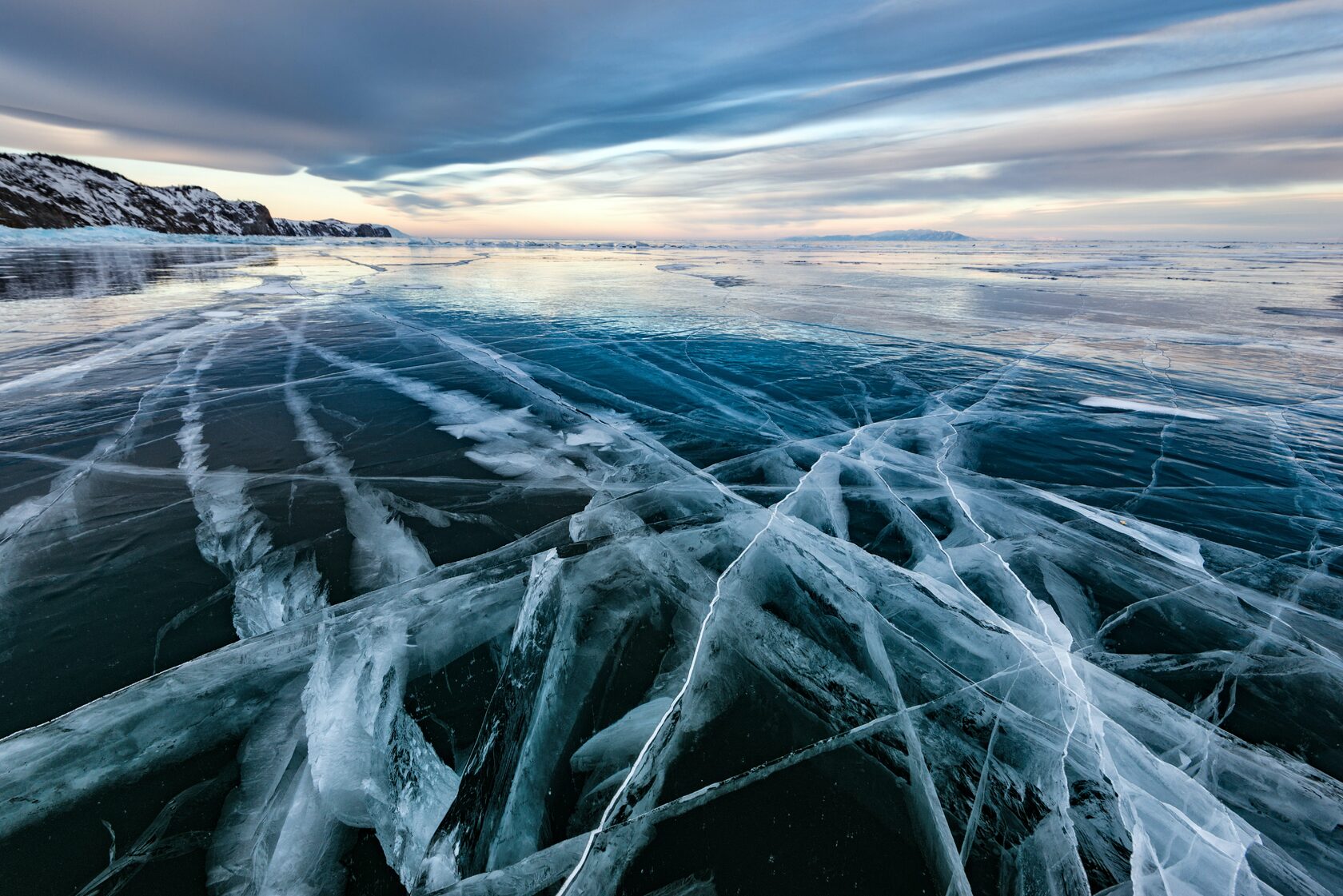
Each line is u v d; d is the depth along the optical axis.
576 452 4.28
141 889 1.37
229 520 3.14
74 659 2.11
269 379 5.96
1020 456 4.43
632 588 2.62
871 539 3.18
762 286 15.75
